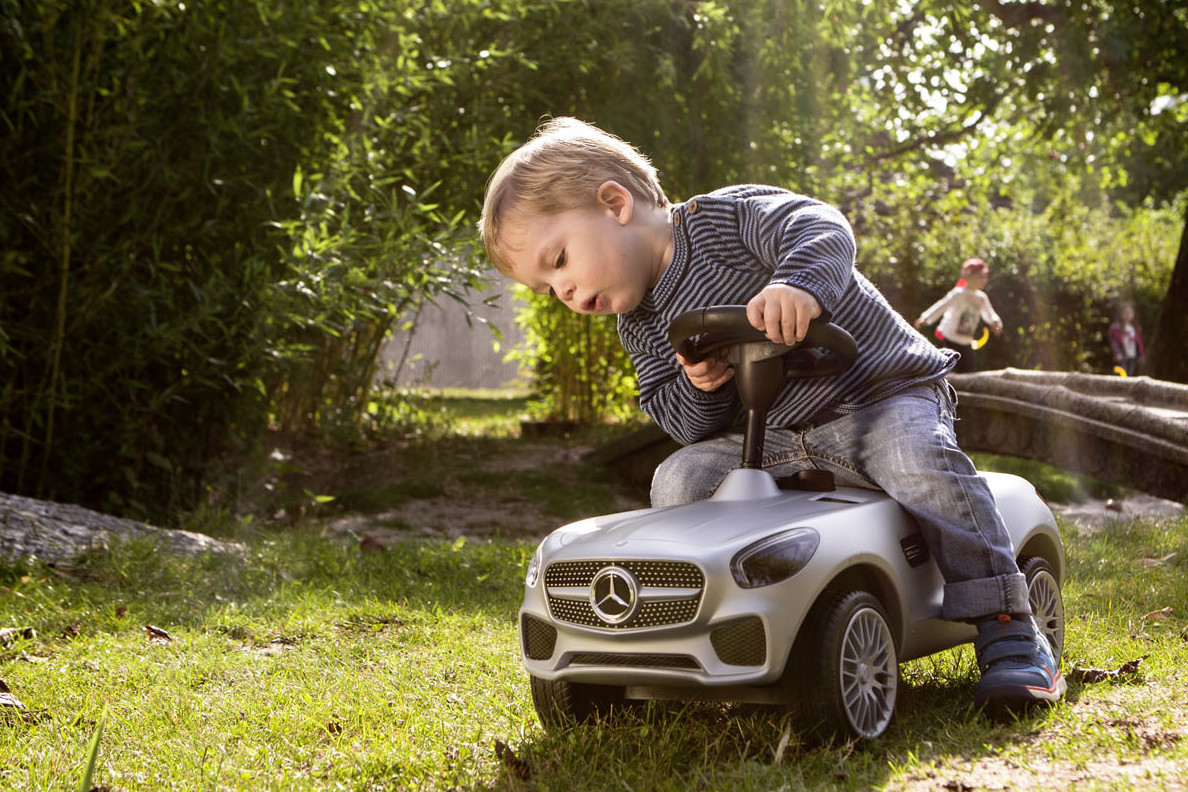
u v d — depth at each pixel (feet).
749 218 8.40
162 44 20.07
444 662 10.91
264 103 20.30
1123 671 9.34
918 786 6.61
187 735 8.57
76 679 10.41
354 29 22.41
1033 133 42.55
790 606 7.17
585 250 8.02
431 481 27.73
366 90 22.52
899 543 8.12
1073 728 7.61
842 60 34.17
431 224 28.04
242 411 22.95
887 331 8.54
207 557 16.33
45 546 16.11
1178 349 34.35
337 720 8.90
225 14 20.08
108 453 21.50
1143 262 59.00
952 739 7.57
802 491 8.41
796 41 31.37
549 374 41.37
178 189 20.84
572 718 8.17
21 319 20.36
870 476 8.46
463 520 24.26
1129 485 20.68
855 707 7.55
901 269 51.55
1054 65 38.24
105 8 18.65
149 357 20.51
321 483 27.91
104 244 20.08
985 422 24.08
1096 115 39.75
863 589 7.98
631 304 8.40
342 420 30.76
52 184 19.93
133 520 20.74
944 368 8.72
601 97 30.63
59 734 8.63
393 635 12.44
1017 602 8.04
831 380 8.36
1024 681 7.89
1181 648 10.18
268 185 21.71
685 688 7.45
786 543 7.32
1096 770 6.78
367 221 22.03
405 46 23.21
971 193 53.16
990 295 53.31
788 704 7.45
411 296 22.41
